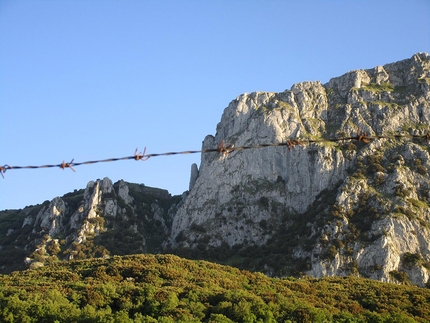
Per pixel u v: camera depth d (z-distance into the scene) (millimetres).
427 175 161625
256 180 181125
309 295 118875
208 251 167125
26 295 112625
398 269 139125
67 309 102938
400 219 146250
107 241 180000
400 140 175125
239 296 109812
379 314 102000
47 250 176375
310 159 177875
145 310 107375
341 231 149125
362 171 165625
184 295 113062
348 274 139125
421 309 107375
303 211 170625
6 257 178500
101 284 120750
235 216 174250
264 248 161125
